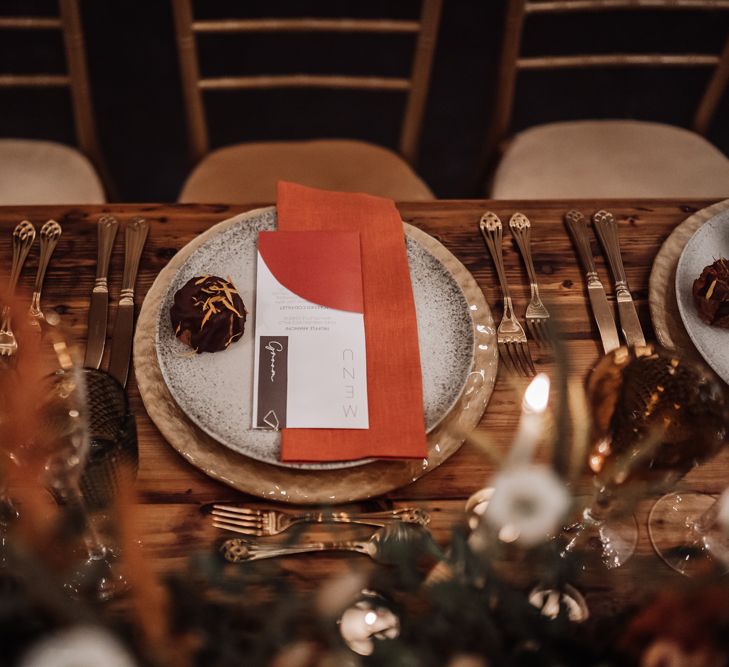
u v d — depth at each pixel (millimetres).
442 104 2082
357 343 695
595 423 536
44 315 728
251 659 488
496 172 1341
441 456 647
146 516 607
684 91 2094
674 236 800
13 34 2088
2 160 1305
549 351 725
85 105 1270
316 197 815
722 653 432
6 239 793
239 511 613
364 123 2037
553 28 2160
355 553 591
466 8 2240
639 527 612
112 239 791
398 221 794
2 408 531
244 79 1260
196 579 566
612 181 1317
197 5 2172
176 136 1990
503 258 800
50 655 437
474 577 492
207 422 643
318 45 2129
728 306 698
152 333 705
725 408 509
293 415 647
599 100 2076
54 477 490
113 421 533
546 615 490
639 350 544
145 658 457
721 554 590
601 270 790
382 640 484
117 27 2154
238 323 680
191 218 821
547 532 564
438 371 689
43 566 501
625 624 472
